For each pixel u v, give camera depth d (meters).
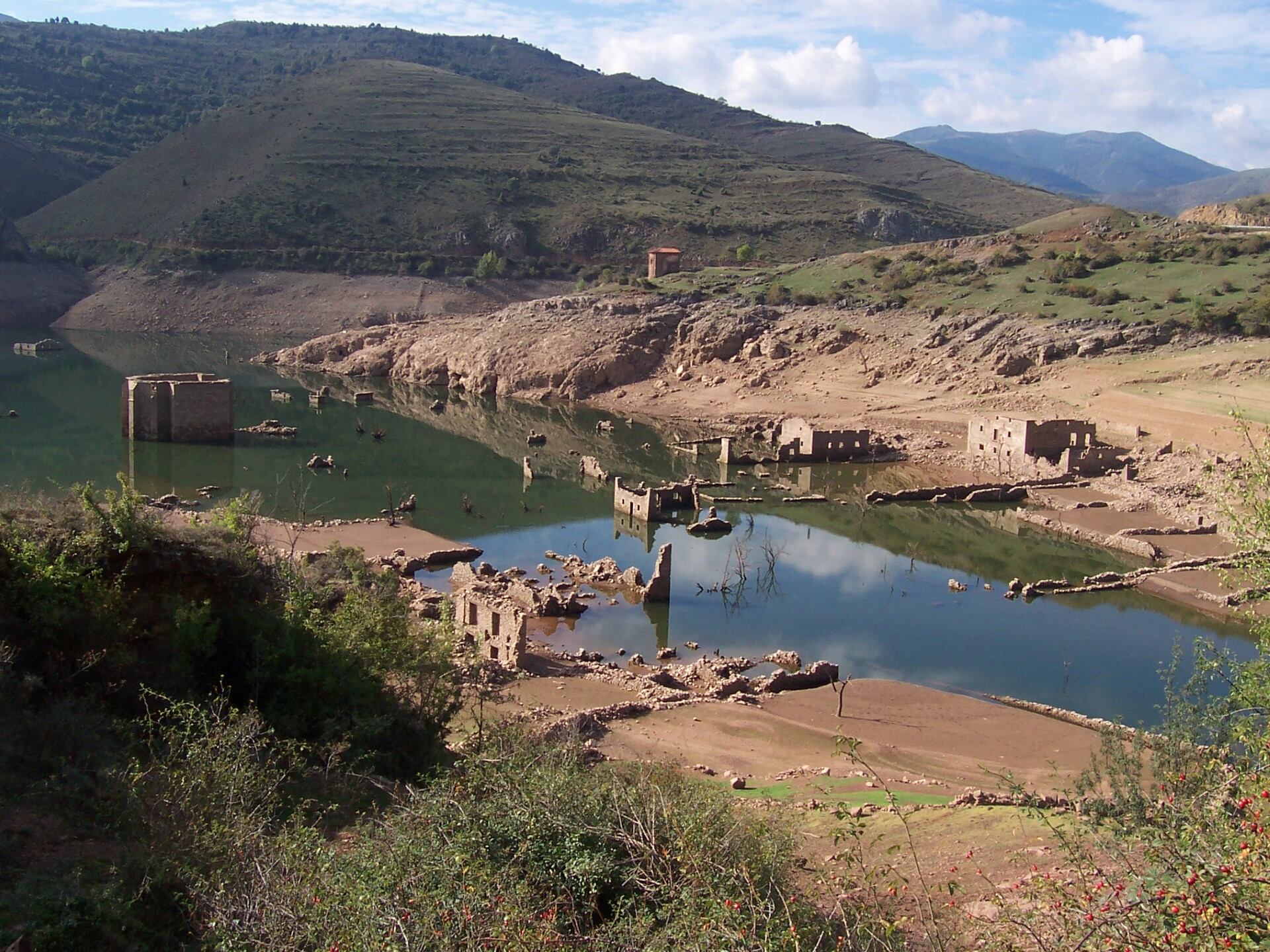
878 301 127.31
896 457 91.31
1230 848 12.43
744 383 119.38
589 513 73.06
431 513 71.19
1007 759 34.00
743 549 64.69
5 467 77.31
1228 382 91.44
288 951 12.72
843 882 16.53
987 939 14.05
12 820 15.95
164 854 15.28
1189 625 51.38
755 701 38.69
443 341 143.38
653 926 14.21
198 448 88.19
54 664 21.44
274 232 197.12
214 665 24.05
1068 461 79.69
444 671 26.92
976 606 54.25
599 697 37.12
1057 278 122.56
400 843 15.23
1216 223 146.38
